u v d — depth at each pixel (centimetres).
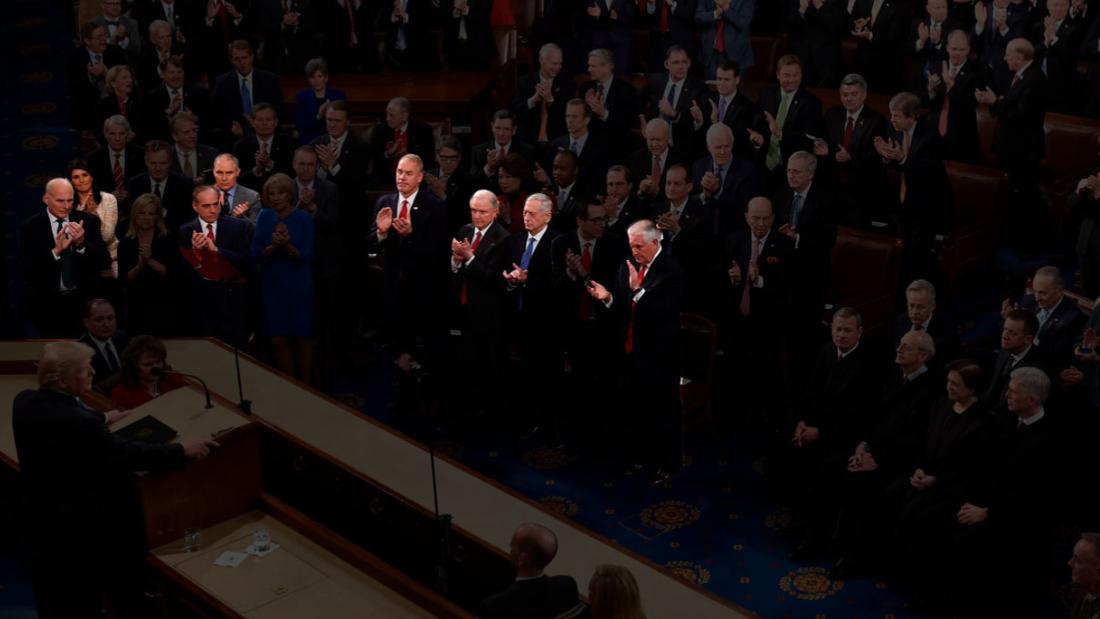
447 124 3372
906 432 2209
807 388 2353
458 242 2564
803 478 2306
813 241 2684
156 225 2689
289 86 3653
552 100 3284
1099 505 2333
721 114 3136
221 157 2784
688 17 3609
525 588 1516
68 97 3728
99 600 1880
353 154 3053
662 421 2448
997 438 2097
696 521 2347
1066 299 2370
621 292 2455
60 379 1786
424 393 2734
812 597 2128
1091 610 1827
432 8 3781
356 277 3067
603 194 2939
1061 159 3153
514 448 2608
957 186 3072
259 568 1794
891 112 2858
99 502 1798
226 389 2223
